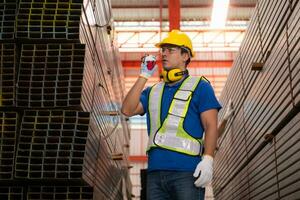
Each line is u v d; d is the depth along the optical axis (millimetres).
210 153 2352
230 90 5969
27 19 2725
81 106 2715
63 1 2770
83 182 2730
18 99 2658
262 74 4000
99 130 3785
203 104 2461
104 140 4102
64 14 2752
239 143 5172
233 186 5730
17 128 2646
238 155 5242
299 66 2830
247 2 13391
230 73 6012
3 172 2564
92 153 3125
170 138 2391
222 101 6895
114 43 5906
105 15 4723
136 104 2590
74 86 2672
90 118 2779
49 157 2609
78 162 2625
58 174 2592
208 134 2393
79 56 2719
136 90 2588
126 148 7840
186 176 2297
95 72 3674
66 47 2738
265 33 3879
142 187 4703
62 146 2637
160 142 2395
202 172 2275
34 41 2766
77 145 2648
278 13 3410
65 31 2729
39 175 2580
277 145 3477
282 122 3291
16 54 2719
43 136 2645
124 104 2604
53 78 2688
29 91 2662
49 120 2670
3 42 2746
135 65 15195
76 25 2738
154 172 2383
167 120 2441
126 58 15359
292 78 3000
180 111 2455
